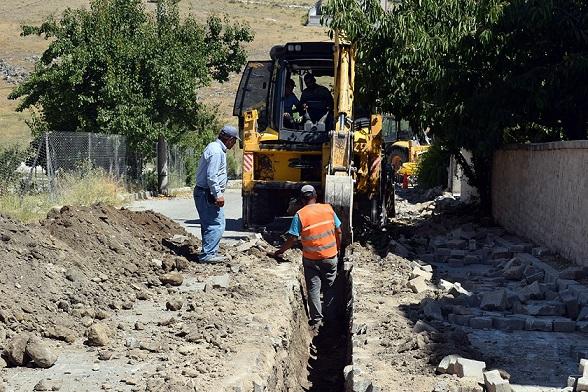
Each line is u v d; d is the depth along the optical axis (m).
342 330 11.80
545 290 10.55
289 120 16.08
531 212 15.08
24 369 6.70
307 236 11.54
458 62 16.41
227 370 6.88
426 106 17.59
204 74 27.19
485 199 19.52
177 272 10.81
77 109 25.64
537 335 8.95
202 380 6.55
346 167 13.92
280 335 8.80
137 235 12.45
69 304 8.33
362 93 16.94
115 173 24.72
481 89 16.59
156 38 26.42
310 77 16.28
